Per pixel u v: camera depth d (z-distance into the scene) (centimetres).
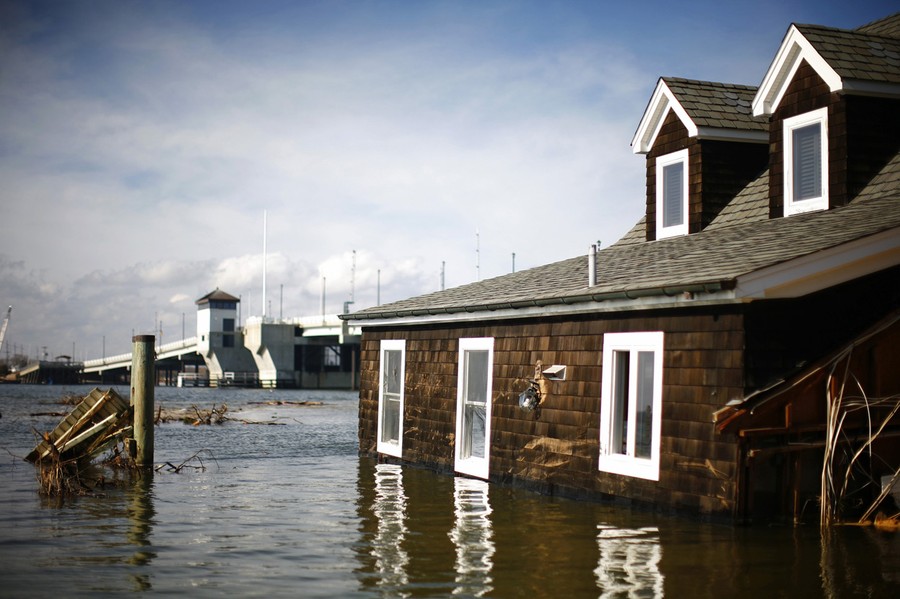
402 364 1828
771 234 1286
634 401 1189
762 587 803
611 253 1725
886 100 1403
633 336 1192
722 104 1700
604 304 1203
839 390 1058
